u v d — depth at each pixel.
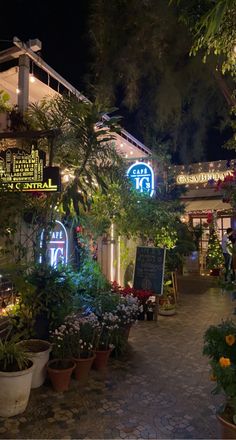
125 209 7.61
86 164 5.35
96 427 3.32
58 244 6.38
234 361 2.99
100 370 4.57
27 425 3.33
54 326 4.52
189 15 4.16
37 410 3.58
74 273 5.58
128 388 4.10
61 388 3.98
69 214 5.42
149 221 8.13
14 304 4.85
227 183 3.59
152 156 10.58
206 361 4.93
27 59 5.97
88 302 5.25
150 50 9.60
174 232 8.45
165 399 3.87
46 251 5.20
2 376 3.41
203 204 14.46
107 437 3.17
